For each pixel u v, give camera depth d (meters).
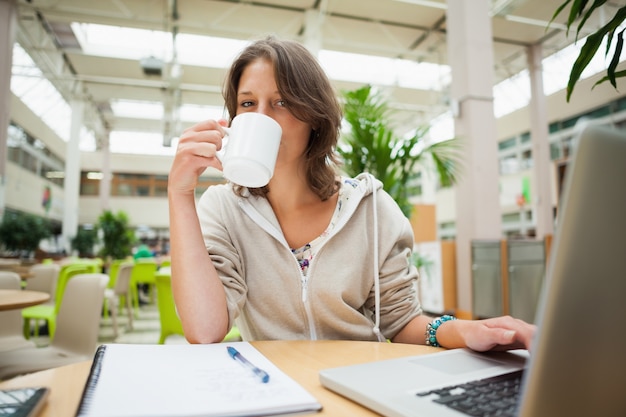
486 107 4.74
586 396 0.34
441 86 10.94
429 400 0.44
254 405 0.43
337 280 0.96
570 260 0.33
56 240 13.80
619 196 0.34
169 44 9.48
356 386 0.49
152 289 8.25
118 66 11.02
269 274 0.98
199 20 8.56
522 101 9.58
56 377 0.56
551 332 0.33
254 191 1.04
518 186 11.37
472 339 0.68
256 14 8.38
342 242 1.00
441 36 9.15
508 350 0.69
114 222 11.80
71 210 13.61
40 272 3.88
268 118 0.78
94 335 1.95
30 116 13.29
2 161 7.03
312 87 0.95
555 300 0.33
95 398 0.44
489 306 4.34
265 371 0.55
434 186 14.24
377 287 1.00
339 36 9.14
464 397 0.45
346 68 10.43
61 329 2.07
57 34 9.74
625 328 0.35
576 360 0.34
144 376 0.52
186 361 0.60
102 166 18.28
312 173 1.02
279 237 0.97
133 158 19.61
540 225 8.48
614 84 0.82
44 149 15.33
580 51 0.78
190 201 0.85
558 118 7.53
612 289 0.34
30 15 8.54
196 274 0.80
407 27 8.94
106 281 2.06
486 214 4.59
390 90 11.11
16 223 10.77
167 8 8.10
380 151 2.92
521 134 11.04
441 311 5.14
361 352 0.73
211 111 13.83
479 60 4.79
